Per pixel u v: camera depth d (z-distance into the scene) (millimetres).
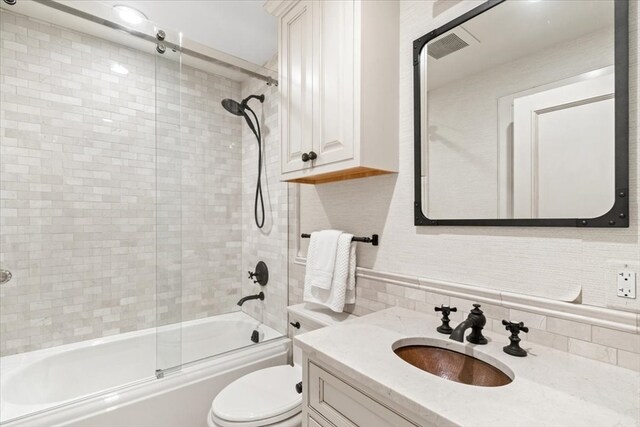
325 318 1500
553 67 895
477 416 549
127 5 1700
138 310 2088
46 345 1786
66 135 1859
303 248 1902
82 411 1291
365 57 1167
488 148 1031
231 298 2430
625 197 769
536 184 923
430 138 1193
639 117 761
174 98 2010
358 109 1154
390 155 1269
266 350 1859
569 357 818
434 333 983
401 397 621
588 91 832
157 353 1636
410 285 1249
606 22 807
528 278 947
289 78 1494
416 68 1228
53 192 1820
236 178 2482
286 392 1353
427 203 1199
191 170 2258
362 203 1479
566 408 578
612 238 798
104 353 1870
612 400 606
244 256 2445
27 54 1751
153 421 1444
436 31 1168
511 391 638
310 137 1369
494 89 1021
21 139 1732
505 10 1001
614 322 774
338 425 807
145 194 2127
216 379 1640
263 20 1853
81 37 1904
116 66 2020
